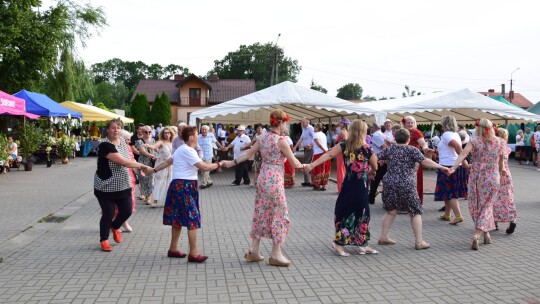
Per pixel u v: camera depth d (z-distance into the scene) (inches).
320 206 414.6
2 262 233.3
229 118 990.4
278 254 229.5
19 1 909.8
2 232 301.3
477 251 258.8
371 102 952.9
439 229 318.0
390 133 477.1
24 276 211.2
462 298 185.5
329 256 247.8
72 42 1228.5
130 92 4050.2
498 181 267.7
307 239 287.3
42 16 1011.3
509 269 224.2
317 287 198.1
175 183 235.3
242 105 676.1
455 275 215.2
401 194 260.5
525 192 506.9
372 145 450.6
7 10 888.9
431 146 922.7
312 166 240.1
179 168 236.4
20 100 609.9
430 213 379.6
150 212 382.9
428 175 719.1
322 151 517.0
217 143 614.2
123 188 260.7
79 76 1266.0
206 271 219.9
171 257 244.2
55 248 261.9
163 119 1921.8
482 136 268.8
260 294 189.2
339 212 249.9
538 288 197.2
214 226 327.3
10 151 680.4
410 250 260.8
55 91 1238.3
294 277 211.5
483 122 268.8
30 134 763.4
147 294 188.4
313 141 533.3
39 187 534.6
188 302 179.9
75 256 245.4
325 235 298.7
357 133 246.5
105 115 1122.0
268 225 230.1
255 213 233.3
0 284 199.9
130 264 231.0
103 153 254.1
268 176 227.6
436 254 252.2
